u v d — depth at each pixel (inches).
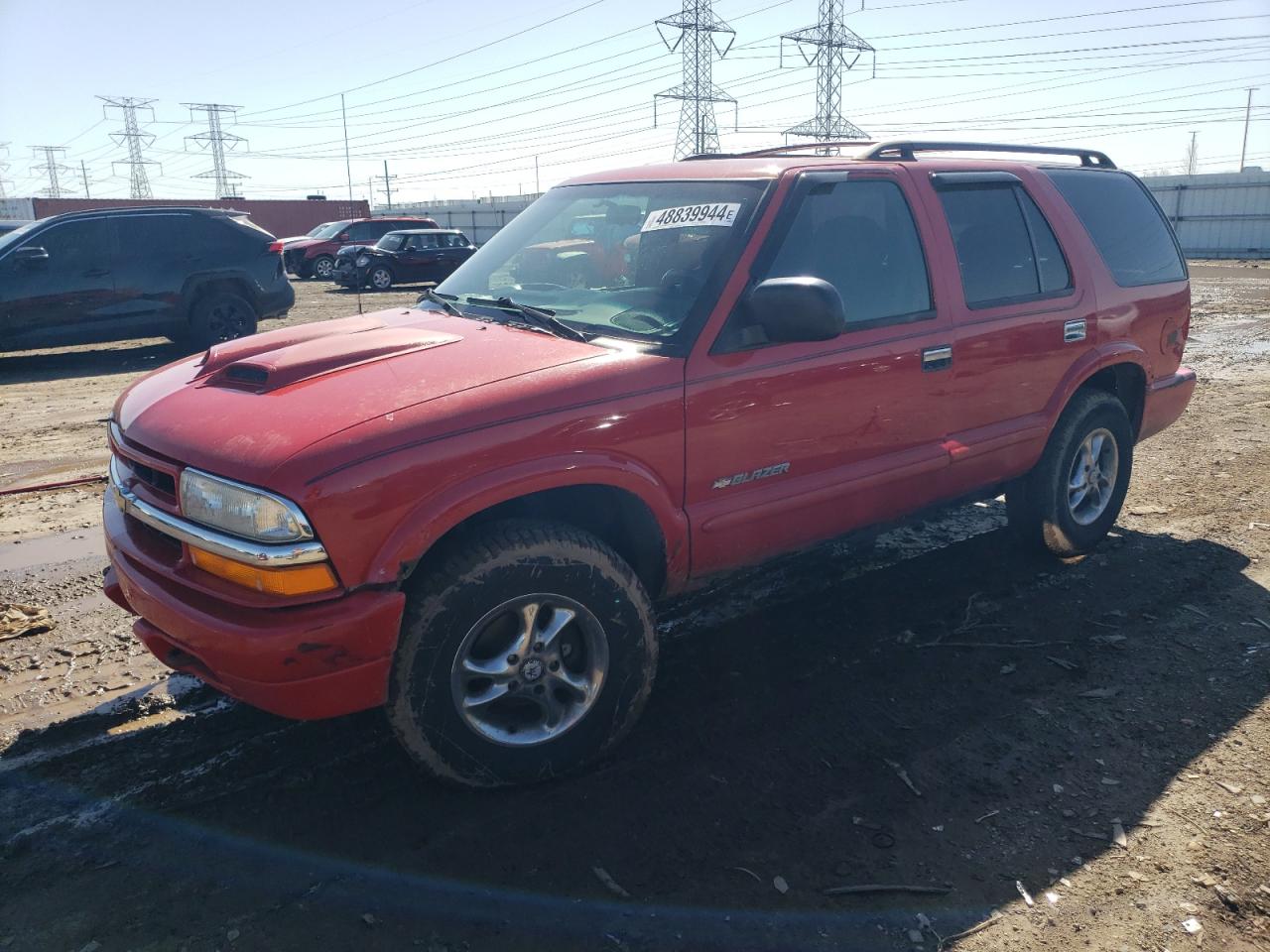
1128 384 202.2
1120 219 199.0
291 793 117.7
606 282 142.7
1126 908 99.2
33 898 100.0
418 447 103.4
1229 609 168.2
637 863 105.4
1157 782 119.7
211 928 95.8
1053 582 181.2
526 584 110.6
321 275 1115.3
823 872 104.2
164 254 472.4
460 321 139.9
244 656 99.7
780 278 127.2
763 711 136.8
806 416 135.3
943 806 115.3
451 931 95.4
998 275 166.2
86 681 145.4
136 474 118.9
